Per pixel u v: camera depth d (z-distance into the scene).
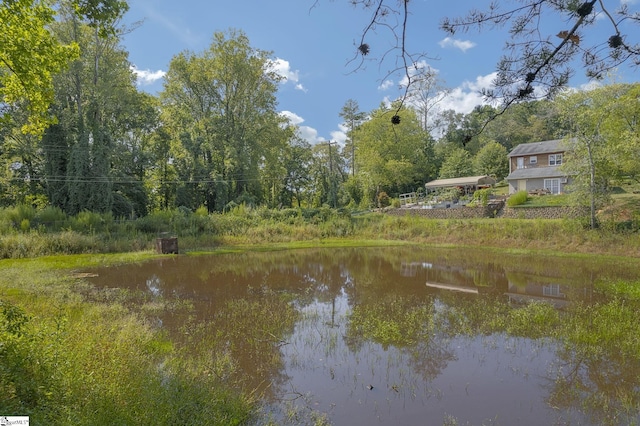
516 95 3.28
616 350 7.85
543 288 13.62
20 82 8.01
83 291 12.74
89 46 30.34
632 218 21.83
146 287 13.90
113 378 5.04
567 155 23.39
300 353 7.81
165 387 5.41
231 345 8.20
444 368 7.12
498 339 8.52
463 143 3.67
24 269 16.03
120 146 33.41
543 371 6.98
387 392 6.24
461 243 25.00
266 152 42.16
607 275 15.36
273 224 30.08
